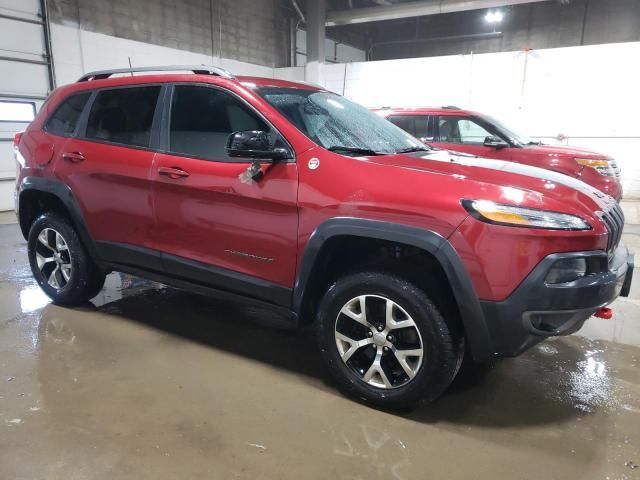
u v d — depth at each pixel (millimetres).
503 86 11273
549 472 1974
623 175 10586
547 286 1988
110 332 3250
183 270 2916
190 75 2926
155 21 11016
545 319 2059
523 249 1987
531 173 2516
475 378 2752
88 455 2006
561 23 14812
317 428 2240
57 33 8977
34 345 3021
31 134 3615
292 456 2039
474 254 2035
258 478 1906
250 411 2363
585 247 2045
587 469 1995
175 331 3305
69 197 3311
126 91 3154
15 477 1871
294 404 2439
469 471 1973
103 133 3221
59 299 3641
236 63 13273
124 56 10289
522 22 15445
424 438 2184
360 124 3004
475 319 2084
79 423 2221
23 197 3656
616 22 14031
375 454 2064
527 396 2564
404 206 2152
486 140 6285
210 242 2764
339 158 2381
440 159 2625
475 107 11641
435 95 12078
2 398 2410
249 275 2656
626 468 2002
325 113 2879
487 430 2256
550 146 6605
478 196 2080
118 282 4367
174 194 2832
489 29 16109
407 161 2438
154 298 3941
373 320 2350
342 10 14211
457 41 16781
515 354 2117
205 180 2684
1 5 8070
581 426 2299
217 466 1966
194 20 11992
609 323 3607
